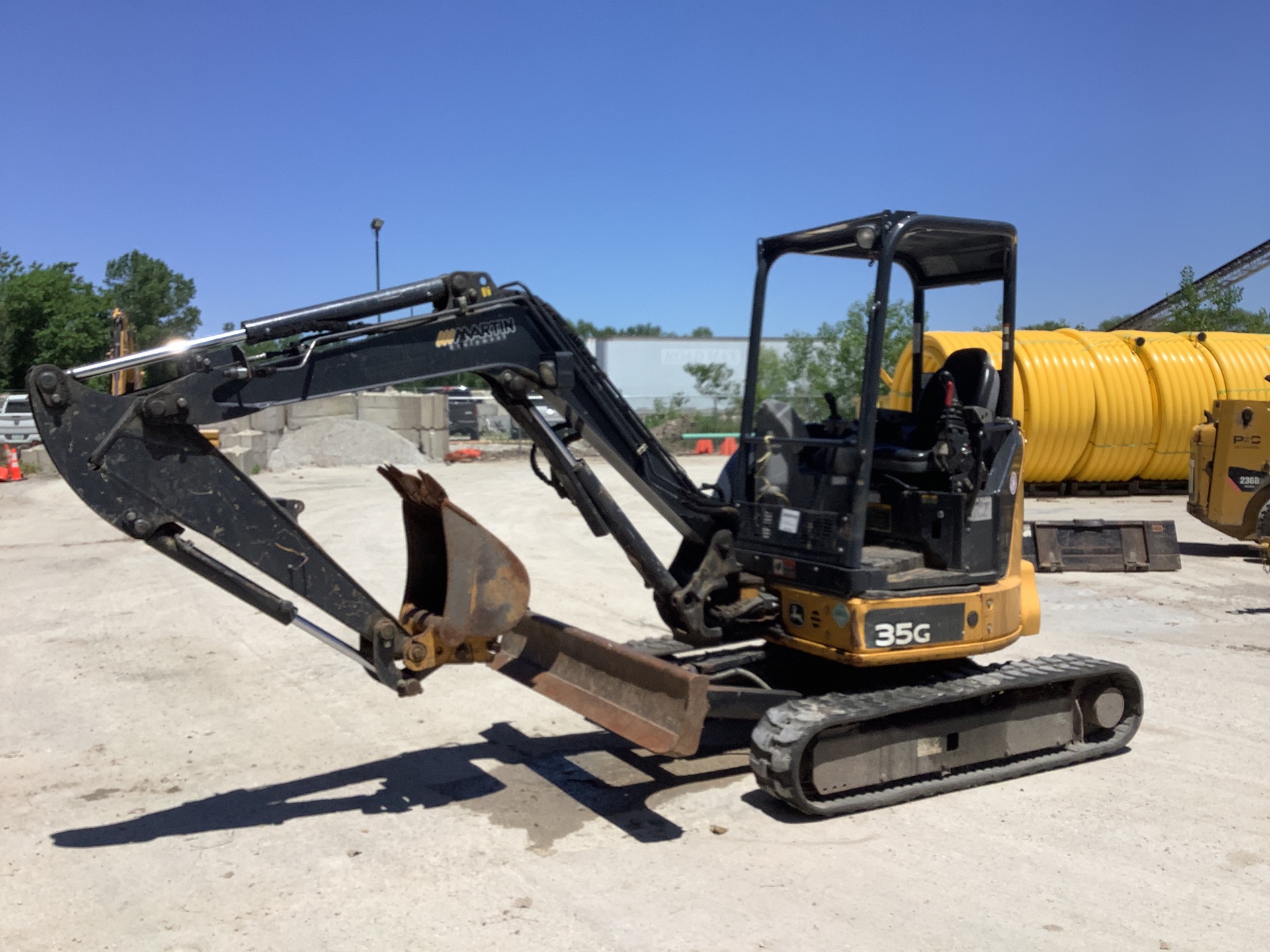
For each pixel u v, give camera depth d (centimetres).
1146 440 1908
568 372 511
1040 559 1234
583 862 457
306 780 558
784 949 382
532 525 1554
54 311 4872
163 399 418
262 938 390
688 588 558
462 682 754
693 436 3291
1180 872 453
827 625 534
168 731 638
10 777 558
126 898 422
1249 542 1448
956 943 388
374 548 1327
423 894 426
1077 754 592
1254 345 1961
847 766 513
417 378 478
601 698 517
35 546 1337
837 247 565
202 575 438
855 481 523
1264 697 726
